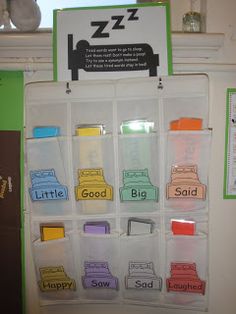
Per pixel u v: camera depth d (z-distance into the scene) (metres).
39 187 0.65
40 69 0.64
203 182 0.63
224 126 0.66
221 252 0.69
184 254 0.65
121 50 0.61
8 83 0.65
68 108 0.64
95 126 0.63
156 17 0.61
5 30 0.65
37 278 0.68
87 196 0.64
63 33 0.62
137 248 0.65
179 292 0.67
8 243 0.67
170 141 0.62
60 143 0.63
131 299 0.69
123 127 0.62
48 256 0.66
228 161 0.67
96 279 0.68
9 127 0.66
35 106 0.64
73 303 0.70
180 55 0.64
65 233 0.66
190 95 0.62
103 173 0.63
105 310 0.71
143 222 0.65
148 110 0.63
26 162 0.66
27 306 0.71
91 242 0.65
